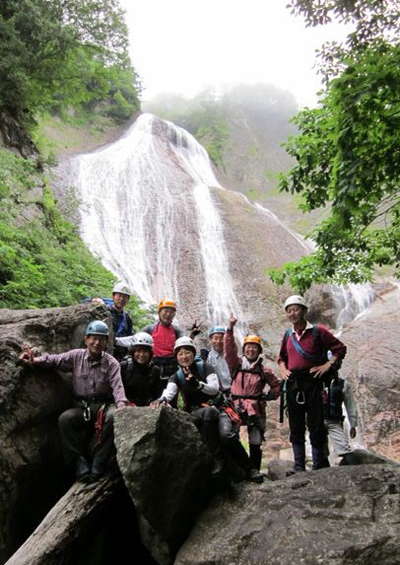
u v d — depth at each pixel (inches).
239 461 199.0
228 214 1026.1
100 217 892.6
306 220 1359.5
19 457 183.0
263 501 178.5
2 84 597.9
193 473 173.8
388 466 189.5
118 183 1021.2
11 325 200.1
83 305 236.8
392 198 327.0
